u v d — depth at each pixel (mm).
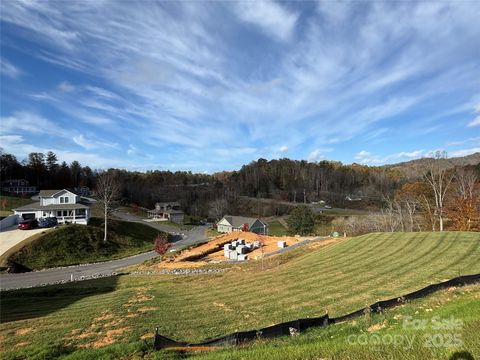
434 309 10172
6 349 12172
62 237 43812
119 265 38312
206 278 27141
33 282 30672
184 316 15109
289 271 24000
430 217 46812
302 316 13656
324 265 24359
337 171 144000
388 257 24234
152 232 61188
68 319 16062
